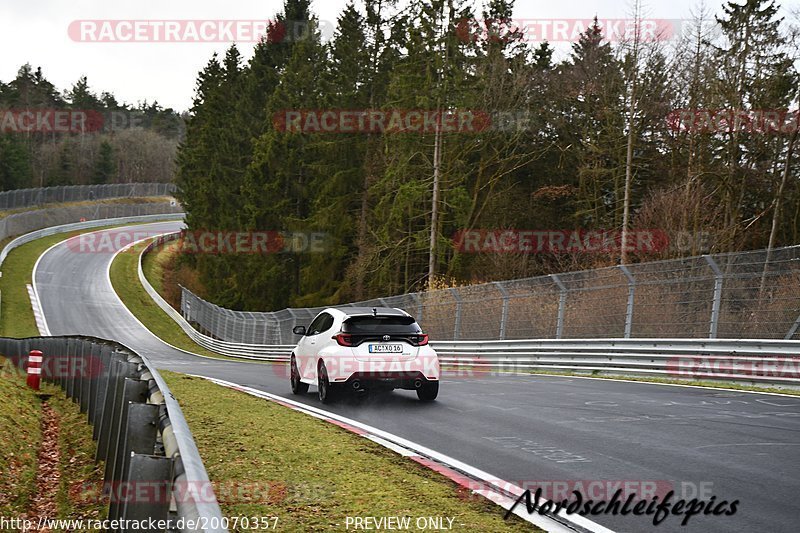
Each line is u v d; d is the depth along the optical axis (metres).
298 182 52.31
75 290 62.12
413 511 5.31
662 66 32.34
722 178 32.69
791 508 5.24
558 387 13.85
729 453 7.09
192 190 73.88
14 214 80.50
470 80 36.25
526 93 39.94
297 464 6.91
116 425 6.79
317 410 10.79
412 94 36.25
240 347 41.34
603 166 39.91
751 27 29.92
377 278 40.88
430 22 35.25
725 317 15.12
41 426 12.55
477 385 14.47
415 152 36.78
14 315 51.59
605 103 36.59
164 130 144.38
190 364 31.89
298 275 52.03
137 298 63.19
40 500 7.83
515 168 41.66
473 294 24.25
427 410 10.69
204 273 65.00
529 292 21.39
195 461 3.06
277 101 53.09
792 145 29.91
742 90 30.25
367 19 47.84
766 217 34.97
